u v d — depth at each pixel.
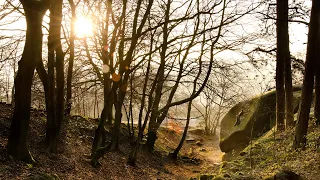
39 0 7.32
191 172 15.28
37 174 6.95
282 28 13.57
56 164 8.96
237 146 16.53
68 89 13.37
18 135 7.61
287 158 9.45
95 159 10.51
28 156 7.81
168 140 26.86
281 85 13.95
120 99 11.62
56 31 9.45
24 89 7.50
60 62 9.87
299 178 7.29
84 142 13.25
